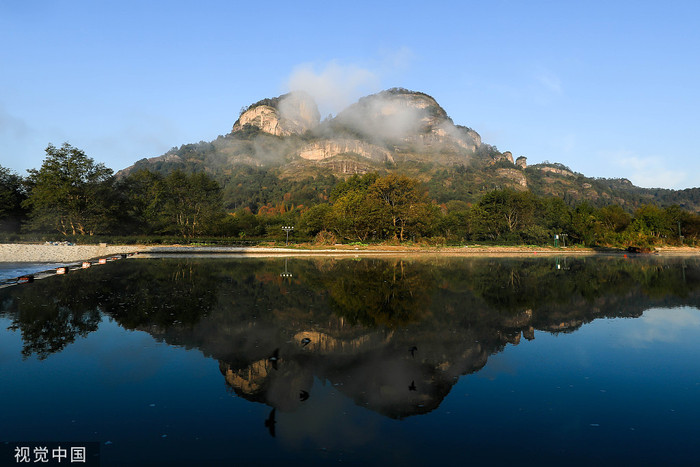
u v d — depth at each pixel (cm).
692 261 5656
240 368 1010
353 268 3828
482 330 1438
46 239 7362
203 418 739
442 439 670
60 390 862
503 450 636
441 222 9719
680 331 1458
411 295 2200
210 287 2388
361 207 8256
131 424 712
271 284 2566
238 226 10419
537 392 881
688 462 604
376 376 968
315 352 1148
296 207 18712
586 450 639
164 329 1384
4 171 8194
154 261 4462
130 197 9138
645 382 948
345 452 624
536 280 3020
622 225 10606
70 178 7638
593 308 1898
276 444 646
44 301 1880
